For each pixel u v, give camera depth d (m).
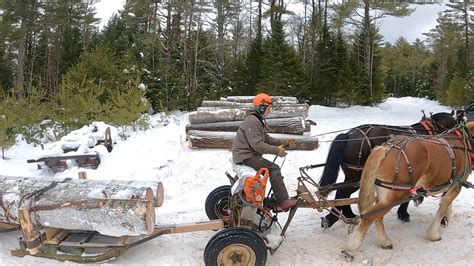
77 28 36.19
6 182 6.03
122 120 14.02
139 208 5.43
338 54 29.88
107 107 15.20
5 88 32.44
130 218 5.41
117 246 5.59
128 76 19.81
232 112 13.16
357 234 5.98
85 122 14.32
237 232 5.29
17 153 12.43
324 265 5.95
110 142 11.67
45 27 36.62
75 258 5.61
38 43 40.47
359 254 6.25
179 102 23.36
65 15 37.38
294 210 6.10
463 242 6.60
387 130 6.93
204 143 11.66
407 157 5.80
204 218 7.32
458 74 35.59
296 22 40.84
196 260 5.92
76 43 34.16
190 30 26.72
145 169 9.77
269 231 5.99
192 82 25.02
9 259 5.64
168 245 6.25
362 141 6.66
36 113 13.60
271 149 5.85
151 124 15.96
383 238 6.41
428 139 6.21
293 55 26.48
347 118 21.78
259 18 33.41
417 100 41.38
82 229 5.58
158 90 22.28
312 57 30.09
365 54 33.75
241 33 37.47
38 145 13.34
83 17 42.44
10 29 31.28
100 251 5.84
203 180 9.43
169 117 18.25
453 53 53.28
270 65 25.86
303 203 6.28
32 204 5.55
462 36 50.81
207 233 6.74
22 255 5.71
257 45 28.62
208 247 5.27
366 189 5.77
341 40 30.31
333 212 6.54
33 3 33.44
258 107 6.05
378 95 32.34
